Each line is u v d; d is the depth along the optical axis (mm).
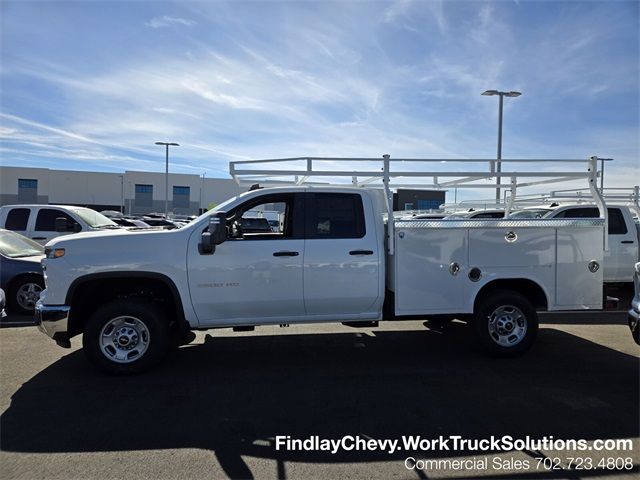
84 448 3736
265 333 7426
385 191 5879
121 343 5363
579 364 5809
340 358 6105
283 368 5688
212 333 7426
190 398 4730
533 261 6035
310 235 5656
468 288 5938
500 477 3361
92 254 5281
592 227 6133
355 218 5781
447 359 6039
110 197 78625
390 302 5934
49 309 5219
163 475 3363
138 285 5582
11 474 3363
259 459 3586
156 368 5664
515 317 6027
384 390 4953
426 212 13062
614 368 5656
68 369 5598
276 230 6488
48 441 3844
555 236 6062
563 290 6113
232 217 5660
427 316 6180
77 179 77000
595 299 6156
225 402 4637
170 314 5914
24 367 5672
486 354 6109
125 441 3848
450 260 5879
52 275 5246
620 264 9516
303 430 4051
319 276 5613
